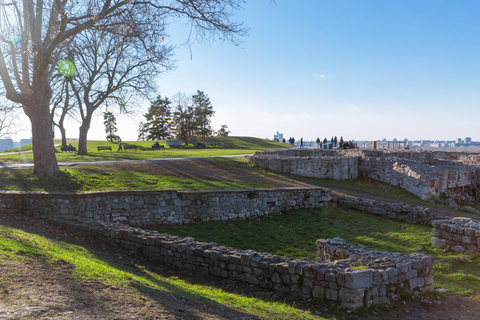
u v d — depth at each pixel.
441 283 10.23
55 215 14.07
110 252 11.24
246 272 9.23
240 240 15.05
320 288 8.03
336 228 17.20
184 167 27.02
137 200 16.09
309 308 7.85
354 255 9.94
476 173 31.98
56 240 10.86
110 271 7.92
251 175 27.25
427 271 9.23
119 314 5.39
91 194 15.06
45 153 18.66
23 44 16.75
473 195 31.86
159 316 5.60
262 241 14.98
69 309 5.29
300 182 26.66
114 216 15.59
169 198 16.75
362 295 7.73
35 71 17.59
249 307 7.27
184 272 10.10
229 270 9.54
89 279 6.91
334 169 28.69
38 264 7.29
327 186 26.59
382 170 29.22
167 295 6.94
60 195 14.51
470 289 9.70
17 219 13.23
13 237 9.06
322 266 8.33
